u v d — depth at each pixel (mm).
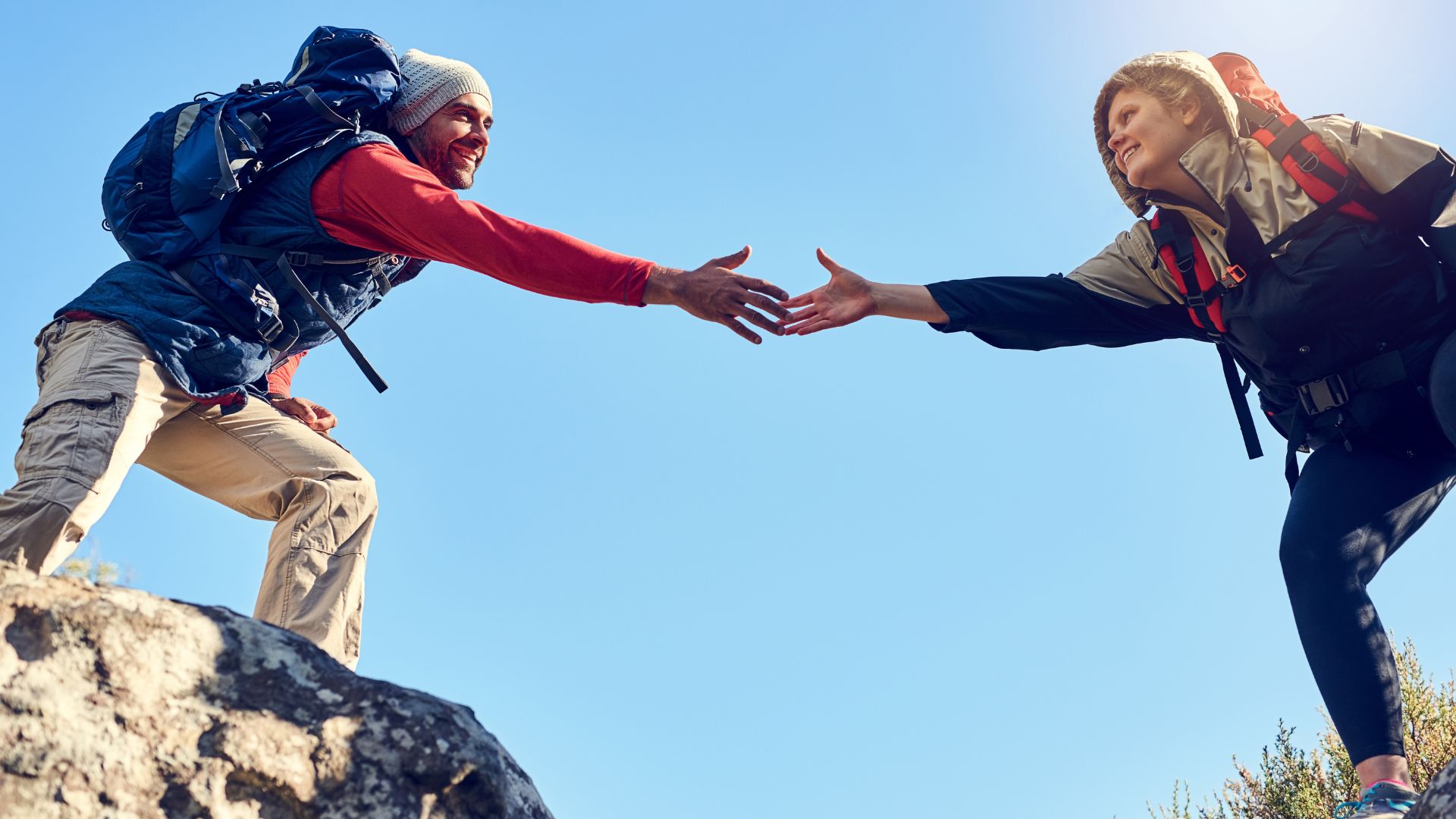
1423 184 3488
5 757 2168
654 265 3664
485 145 4137
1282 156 3594
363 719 2482
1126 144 3826
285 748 2387
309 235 3613
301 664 2529
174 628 2436
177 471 3773
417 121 3988
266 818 2338
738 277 3648
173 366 3438
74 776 2211
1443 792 2502
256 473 3707
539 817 2578
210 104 3697
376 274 3836
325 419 4059
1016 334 4055
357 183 3600
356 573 3648
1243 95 3787
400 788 2436
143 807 2248
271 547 3629
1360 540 3607
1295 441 3816
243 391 3621
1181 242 3805
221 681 2430
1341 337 3602
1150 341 4117
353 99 3750
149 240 3541
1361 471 3688
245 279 3549
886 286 4012
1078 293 4023
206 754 2332
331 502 3658
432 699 2594
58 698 2258
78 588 2404
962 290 4012
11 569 2373
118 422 3295
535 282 3602
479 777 2498
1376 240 3508
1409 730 6555
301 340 3773
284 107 3666
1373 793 3268
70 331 3457
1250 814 7004
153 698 2342
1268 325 3662
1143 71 3781
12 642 2285
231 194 3572
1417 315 3551
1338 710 3438
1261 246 3623
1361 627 3480
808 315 4016
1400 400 3621
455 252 3570
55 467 3182
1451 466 3758
